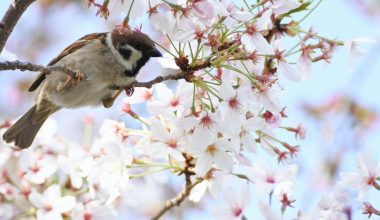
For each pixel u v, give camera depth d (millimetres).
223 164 8469
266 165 9219
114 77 10781
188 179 9281
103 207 10016
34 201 9906
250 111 8680
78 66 10656
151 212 14273
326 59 8844
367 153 8742
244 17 8047
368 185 8656
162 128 8766
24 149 11016
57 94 10922
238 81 8891
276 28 9156
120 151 8828
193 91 8555
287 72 8539
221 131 8359
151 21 7969
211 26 8094
